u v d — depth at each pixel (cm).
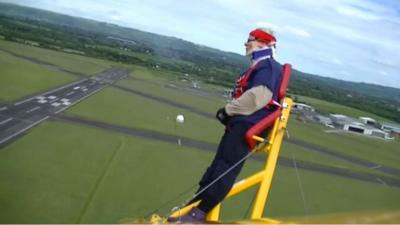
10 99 7506
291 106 425
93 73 13412
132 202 3828
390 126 15725
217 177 410
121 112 8481
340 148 9912
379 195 6175
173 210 407
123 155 5453
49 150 4984
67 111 7519
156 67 19375
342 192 5916
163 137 7100
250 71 430
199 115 9988
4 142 4984
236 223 333
